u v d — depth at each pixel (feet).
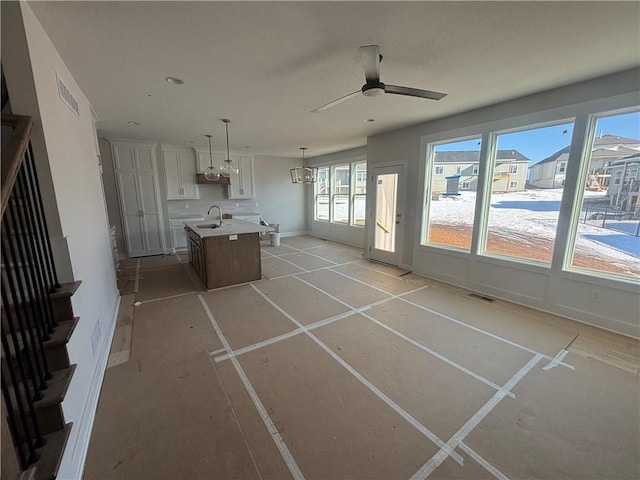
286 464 4.69
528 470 4.57
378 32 6.05
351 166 22.50
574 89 8.93
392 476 4.49
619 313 8.75
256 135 16.57
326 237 26.20
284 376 6.89
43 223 5.14
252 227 15.44
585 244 9.42
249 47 6.62
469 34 6.13
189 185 21.09
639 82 7.77
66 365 4.88
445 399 6.14
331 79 8.46
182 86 8.90
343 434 5.27
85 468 4.59
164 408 5.86
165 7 5.12
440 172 13.69
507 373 6.98
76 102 7.94
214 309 10.75
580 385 6.54
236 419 5.60
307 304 11.21
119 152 17.95
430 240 14.64
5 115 4.25
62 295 5.16
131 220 18.80
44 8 5.03
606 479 4.42
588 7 5.20
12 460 2.79
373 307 10.91
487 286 12.11
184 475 4.50
